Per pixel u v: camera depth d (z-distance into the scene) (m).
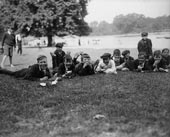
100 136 4.05
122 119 4.61
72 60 10.00
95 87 7.48
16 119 4.95
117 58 10.91
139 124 4.36
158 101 5.62
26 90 7.38
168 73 9.73
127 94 6.46
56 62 10.17
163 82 7.84
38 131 4.37
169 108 5.08
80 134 4.15
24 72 9.34
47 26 40.00
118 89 7.08
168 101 5.60
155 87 7.11
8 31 13.05
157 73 9.75
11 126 4.63
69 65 9.36
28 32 42.84
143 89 6.92
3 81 8.63
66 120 4.80
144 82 7.88
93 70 9.92
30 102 6.11
